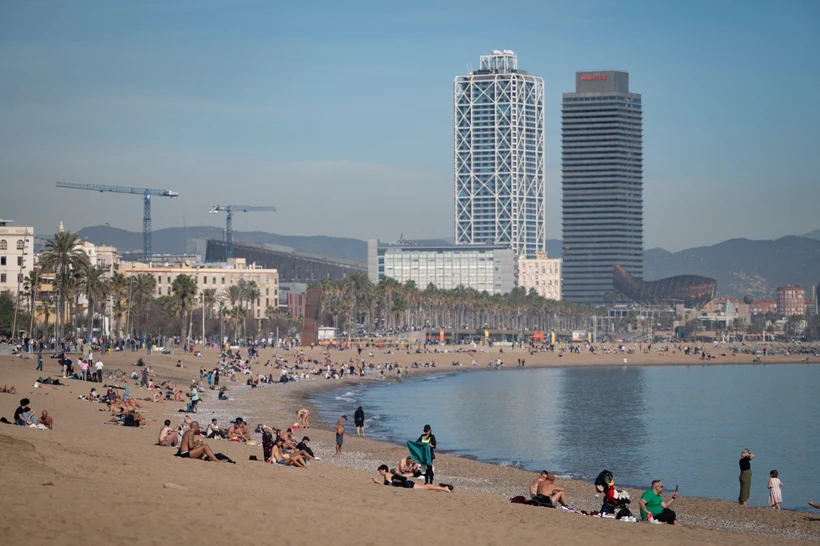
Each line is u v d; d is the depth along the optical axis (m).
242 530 26.02
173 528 25.16
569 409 135.75
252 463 47.88
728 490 67.38
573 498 56.34
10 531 22.61
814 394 174.12
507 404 143.00
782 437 102.44
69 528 23.64
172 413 92.75
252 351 199.38
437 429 104.06
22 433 44.75
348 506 33.69
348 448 75.00
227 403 115.62
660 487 41.56
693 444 94.75
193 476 37.31
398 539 27.52
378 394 160.00
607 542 30.62
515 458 81.25
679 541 33.00
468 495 43.12
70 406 76.81
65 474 32.12
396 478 44.28
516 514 36.94
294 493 35.94
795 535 45.94
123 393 98.56
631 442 95.25
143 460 40.47
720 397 165.50
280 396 134.88
